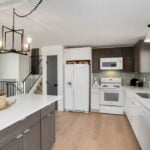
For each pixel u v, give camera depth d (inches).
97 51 174.9
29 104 74.4
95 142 97.0
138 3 68.7
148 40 92.0
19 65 231.0
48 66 178.5
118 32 117.6
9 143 51.0
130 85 174.4
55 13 80.0
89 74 170.2
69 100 173.5
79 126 125.6
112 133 111.3
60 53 173.2
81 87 168.7
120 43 159.8
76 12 78.7
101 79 184.5
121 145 93.1
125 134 109.4
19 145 56.6
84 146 91.7
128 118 136.3
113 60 167.5
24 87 219.5
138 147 90.4
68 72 173.2
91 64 175.3
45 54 179.5
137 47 145.1
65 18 87.4
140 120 86.0
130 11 77.6
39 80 220.5
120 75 181.0
